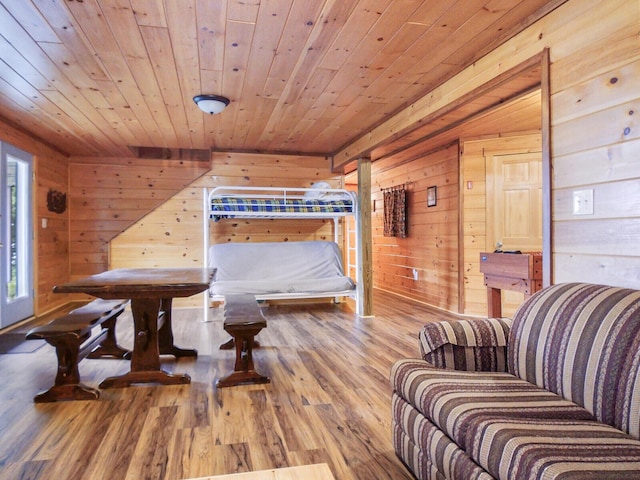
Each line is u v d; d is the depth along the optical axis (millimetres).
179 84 3229
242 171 5789
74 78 3092
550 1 2119
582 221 1943
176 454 1891
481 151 4980
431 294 5820
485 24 2361
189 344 3820
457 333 1854
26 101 3604
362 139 4801
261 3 2137
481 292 5012
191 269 3801
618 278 1771
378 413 2334
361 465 1810
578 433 1244
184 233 5777
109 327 3441
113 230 5699
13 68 2902
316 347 3689
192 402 2498
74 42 2533
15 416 2307
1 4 2113
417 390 1680
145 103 3674
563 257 2049
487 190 4961
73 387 2529
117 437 2057
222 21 2311
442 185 5516
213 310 5387
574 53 1996
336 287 5109
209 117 4121
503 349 1883
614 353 1400
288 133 4809
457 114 3643
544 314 1752
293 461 1837
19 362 3262
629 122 1733
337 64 2879
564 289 1801
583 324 1560
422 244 6051
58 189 5363
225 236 5770
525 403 1472
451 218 5312
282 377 2930
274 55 2734
